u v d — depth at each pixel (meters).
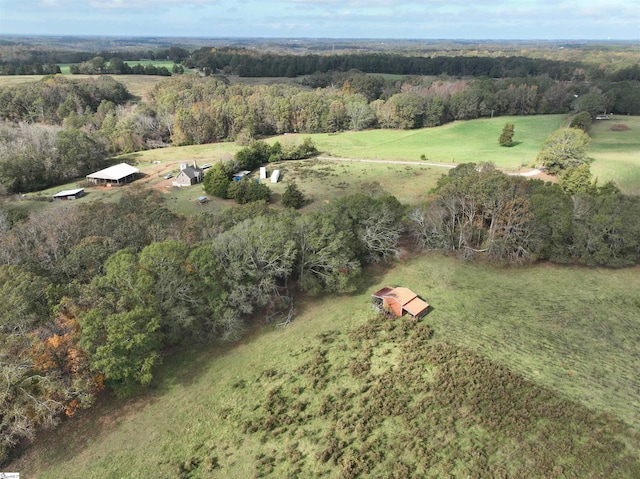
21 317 29.20
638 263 47.16
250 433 27.89
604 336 35.66
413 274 46.47
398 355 33.97
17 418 25.56
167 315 34.09
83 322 28.75
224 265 37.88
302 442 26.97
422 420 27.89
